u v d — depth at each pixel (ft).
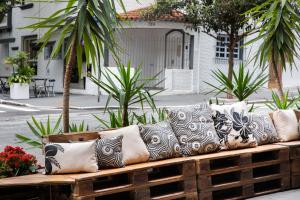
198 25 65.87
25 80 69.05
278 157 20.42
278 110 22.22
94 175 15.08
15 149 17.02
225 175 19.84
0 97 71.41
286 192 20.34
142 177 16.22
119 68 19.22
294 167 20.89
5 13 86.43
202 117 19.29
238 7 57.06
